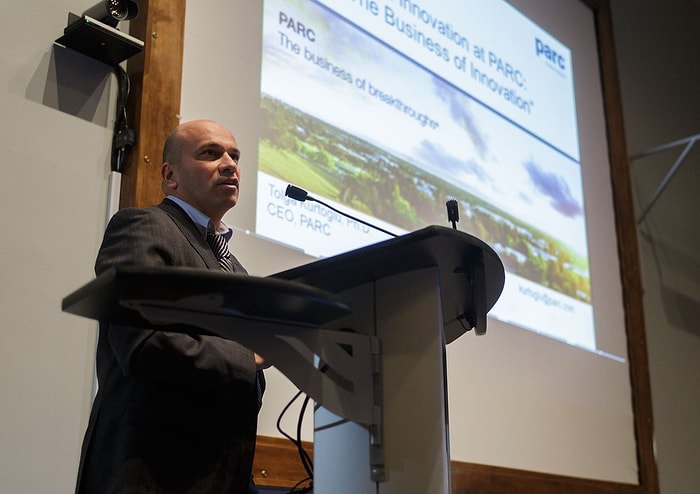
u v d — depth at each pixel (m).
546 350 3.64
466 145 3.52
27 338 2.04
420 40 3.44
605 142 4.52
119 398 1.43
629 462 3.96
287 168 2.72
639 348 4.20
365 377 1.28
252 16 2.76
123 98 2.35
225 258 1.68
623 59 5.01
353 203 2.92
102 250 1.49
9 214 2.07
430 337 1.28
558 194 4.01
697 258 5.08
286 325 1.21
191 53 2.55
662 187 4.77
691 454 4.50
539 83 4.11
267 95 2.73
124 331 1.35
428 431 1.25
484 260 1.31
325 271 1.32
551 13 4.39
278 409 2.50
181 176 1.79
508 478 3.23
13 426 1.97
